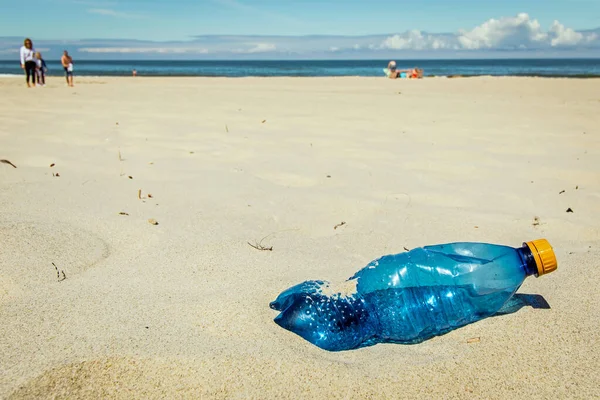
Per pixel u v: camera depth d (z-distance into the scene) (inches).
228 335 70.6
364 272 83.0
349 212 135.9
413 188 158.7
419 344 72.6
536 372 65.5
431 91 530.3
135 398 59.8
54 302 79.2
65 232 108.3
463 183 165.0
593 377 64.4
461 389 62.2
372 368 65.7
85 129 255.1
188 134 243.9
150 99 409.1
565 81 697.0
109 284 87.2
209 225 121.7
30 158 188.5
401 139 235.6
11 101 380.8
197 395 60.1
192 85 620.1
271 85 631.8
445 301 76.9
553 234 121.2
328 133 250.2
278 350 67.3
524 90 541.0
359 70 2062.0
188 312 76.5
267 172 175.8
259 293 84.0
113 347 66.1
